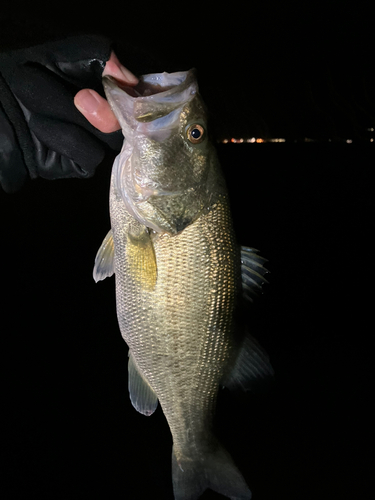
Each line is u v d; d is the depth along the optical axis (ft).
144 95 0.97
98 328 2.25
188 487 1.09
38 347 2.06
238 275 1.04
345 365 2.10
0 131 1.03
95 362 2.00
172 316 0.98
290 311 2.56
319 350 2.21
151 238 0.97
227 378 1.08
